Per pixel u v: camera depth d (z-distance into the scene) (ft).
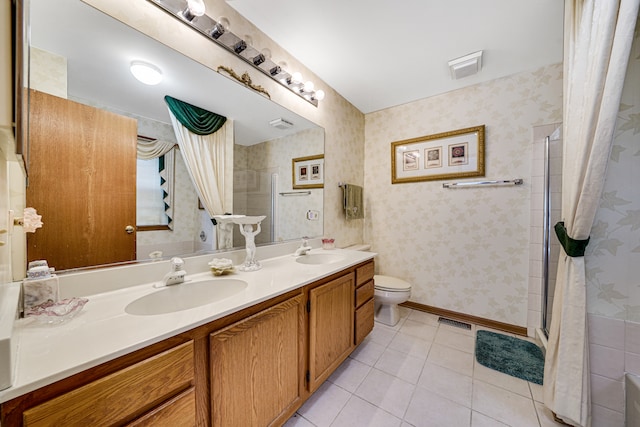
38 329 2.29
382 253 9.18
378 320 7.57
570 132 3.95
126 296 3.13
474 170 7.32
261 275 4.31
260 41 5.20
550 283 6.14
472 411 4.26
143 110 3.63
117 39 3.30
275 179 5.85
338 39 5.49
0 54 1.39
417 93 7.94
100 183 3.22
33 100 2.70
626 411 3.46
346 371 5.31
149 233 3.71
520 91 6.69
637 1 2.92
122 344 2.06
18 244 2.59
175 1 3.76
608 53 3.13
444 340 6.52
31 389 1.60
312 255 6.25
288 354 3.77
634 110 3.41
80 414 1.83
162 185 3.87
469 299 7.51
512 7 4.59
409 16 4.83
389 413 4.22
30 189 2.67
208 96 4.43
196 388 2.61
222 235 4.72
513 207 6.83
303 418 4.11
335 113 7.81
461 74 6.66
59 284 2.83
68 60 2.95
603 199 3.60
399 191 8.78
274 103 5.65
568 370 3.78
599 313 3.66
